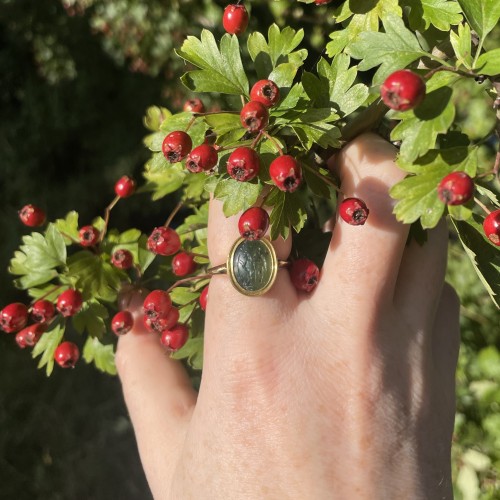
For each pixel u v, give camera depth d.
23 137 1.11
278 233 0.23
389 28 0.22
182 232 0.32
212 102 0.80
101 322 0.31
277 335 0.24
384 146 0.24
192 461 0.26
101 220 0.33
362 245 0.23
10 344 0.94
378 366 0.24
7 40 1.13
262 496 0.24
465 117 0.66
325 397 0.24
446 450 0.25
